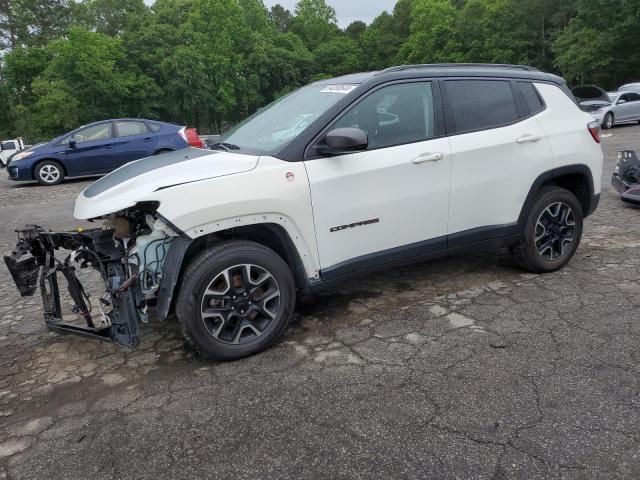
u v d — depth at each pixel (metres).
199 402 3.05
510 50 51.19
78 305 3.68
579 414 2.73
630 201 7.06
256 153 3.65
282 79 67.12
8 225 8.56
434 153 3.98
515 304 4.16
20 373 3.56
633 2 34.94
